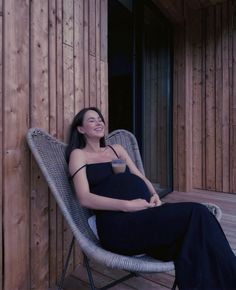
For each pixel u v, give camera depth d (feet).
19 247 4.43
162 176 12.29
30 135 4.29
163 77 12.28
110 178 4.80
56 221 5.33
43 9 4.86
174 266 3.50
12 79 4.22
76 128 5.42
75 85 5.77
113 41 10.42
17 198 4.37
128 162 5.83
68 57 5.56
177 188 12.83
